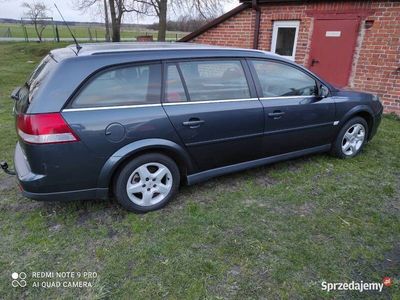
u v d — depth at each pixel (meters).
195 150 3.17
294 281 2.31
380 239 2.79
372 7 6.89
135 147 2.81
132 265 2.43
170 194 3.20
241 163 3.59
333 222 3.02
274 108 3.56
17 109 2.85
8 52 20.11
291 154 3.96
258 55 3.54
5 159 4.20
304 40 8.10
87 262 2.46
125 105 2.76
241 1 8.80
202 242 2.70
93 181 2.77
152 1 16.16
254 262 2.49
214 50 3.26
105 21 20.06
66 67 2.57
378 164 4.34
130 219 2.99
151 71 2.89
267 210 3.19
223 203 3.30
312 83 3.95
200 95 3.14
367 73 7.29
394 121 6.66
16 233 2.77
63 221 2.95
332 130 4.20
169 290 2.21
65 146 2.55
